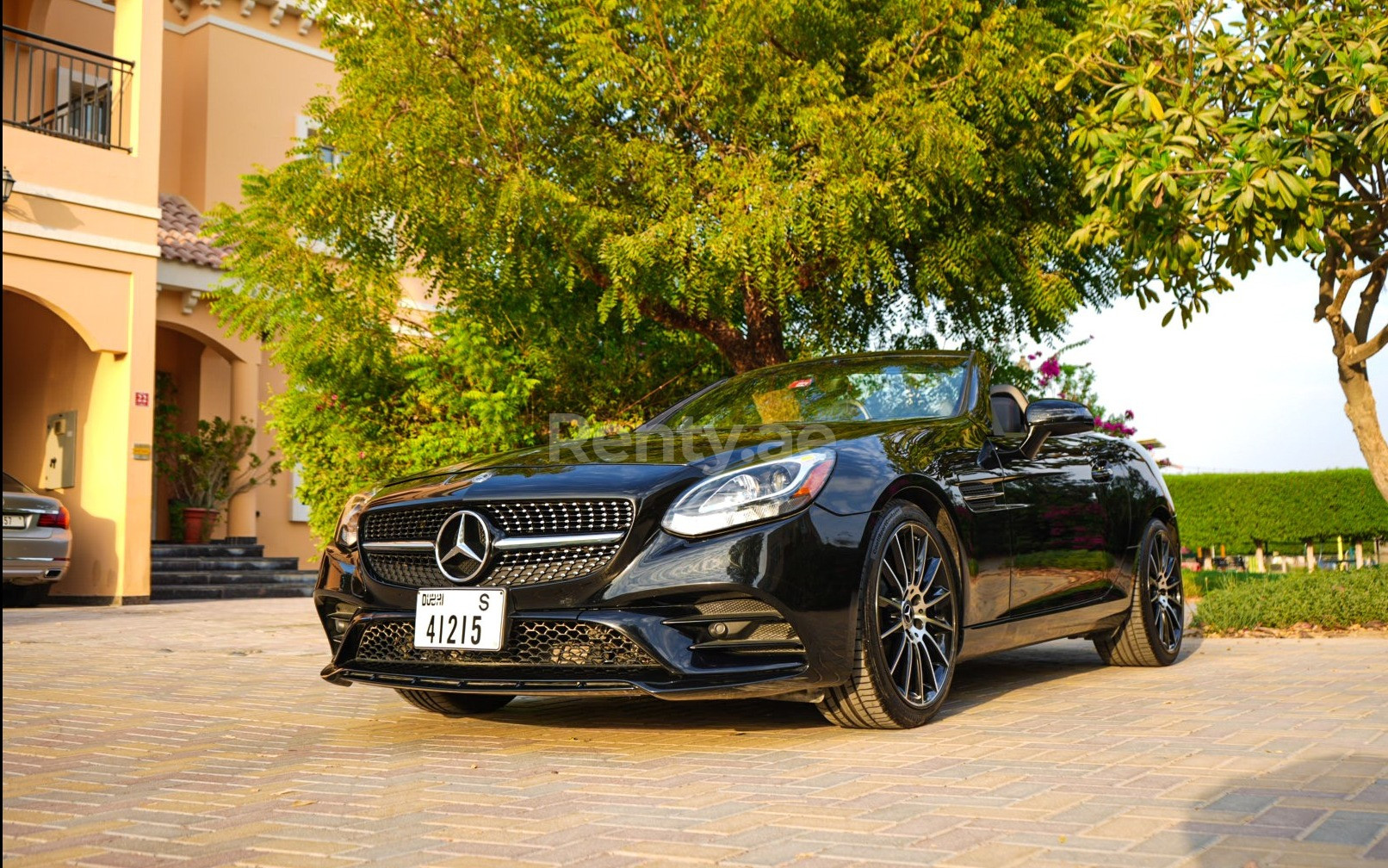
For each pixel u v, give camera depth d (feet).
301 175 25.53
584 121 24.70
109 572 40.91
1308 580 23.98
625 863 6.61
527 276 25.44
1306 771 8.84
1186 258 21.17
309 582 48.32
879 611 11.26
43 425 44.57
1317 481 43.65
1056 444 15.28
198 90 54.65
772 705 13.46
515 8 24.75
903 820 7.50
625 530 10.32
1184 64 22.72
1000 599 12.96
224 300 27.22
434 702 13.44
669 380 29.48
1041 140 24.12
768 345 26.73
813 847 6.86
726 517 10.30
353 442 27.35
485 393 25.79
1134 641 16.72
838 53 23.41
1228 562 46.34
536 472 11.28
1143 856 6.52
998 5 24.43
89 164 40.86
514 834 7.38
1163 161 19.83
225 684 17.19
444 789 8.96
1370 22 19.92
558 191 22.08
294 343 26.12
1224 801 7.86
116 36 43.11
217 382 52.60
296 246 25.68
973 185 22.77
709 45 22.35
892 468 11.51
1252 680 15.06
